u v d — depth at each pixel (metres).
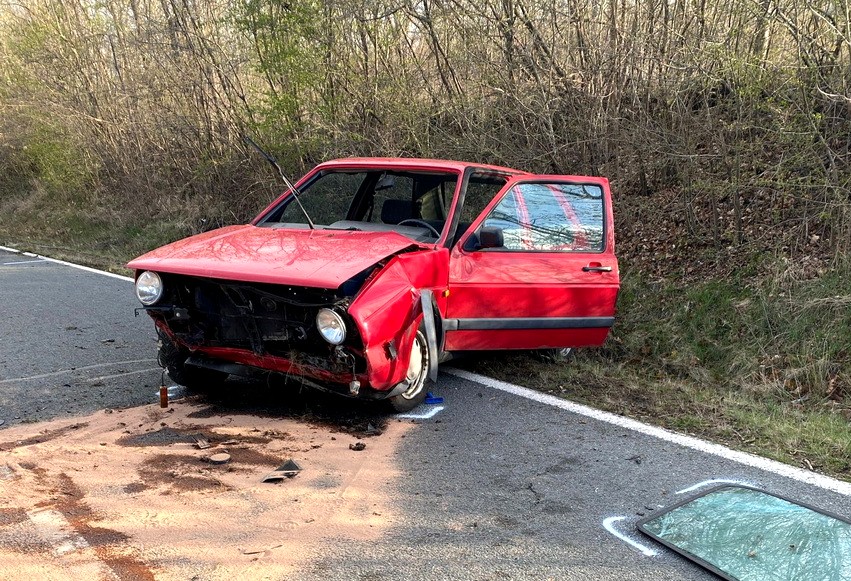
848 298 6.12
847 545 3.11
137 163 16.11
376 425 4.45
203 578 2.70
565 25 9.11
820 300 6.22
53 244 14.48
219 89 14.05
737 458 4.14
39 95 17.83
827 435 4.55
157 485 3.44
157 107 15.27
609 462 4.02
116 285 9.39
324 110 11.62
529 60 9.09
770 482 3.82
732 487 3.72
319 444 4.08
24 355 5.75
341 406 4.74
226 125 13.54
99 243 13.99
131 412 4.47
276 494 3.42
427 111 10.56
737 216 7.62
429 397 5.03
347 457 3.92
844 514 3.46
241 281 4.05
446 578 2.80
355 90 11.41
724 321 6.76
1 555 2.76
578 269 5.69
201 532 3.04
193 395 4.86
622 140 8.62
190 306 4.46
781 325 6.37
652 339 6.89
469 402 4.98
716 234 7.85
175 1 14.13
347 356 4.01
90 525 3.03
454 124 10.36
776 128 7.50
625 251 8.64
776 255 7.21
